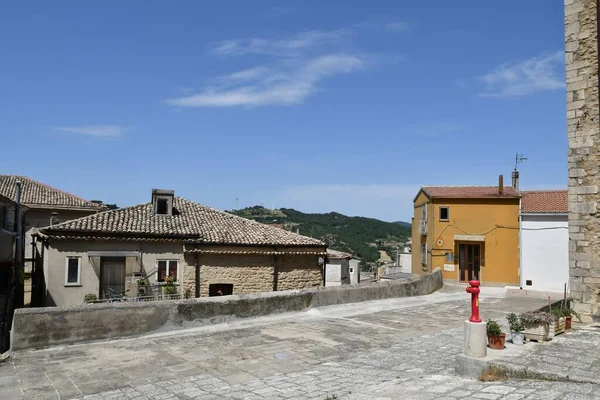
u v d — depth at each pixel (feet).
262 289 73.92
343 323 42.52
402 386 22.48
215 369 28.04
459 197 86.53
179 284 69.26
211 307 40.01
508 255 82.07
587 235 37.14
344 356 31.19
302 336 37.01
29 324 31.76
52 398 23.06
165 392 23.79
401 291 61.26
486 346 25.13
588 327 34.78
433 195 88.94
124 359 30.09
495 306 55.98
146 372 27.40
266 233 79.92
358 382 24.25
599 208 36.63
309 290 48.16
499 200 83.71
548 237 79.05
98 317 34.40
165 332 37.27
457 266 86.12
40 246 71.77
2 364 28.91
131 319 35.76
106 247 66.18
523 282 80.28
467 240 85.15
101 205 115.85
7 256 69.77
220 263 71.82
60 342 32.68
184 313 38.42
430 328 40.78
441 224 87.66
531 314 29.66
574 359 24.77
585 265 37.06
